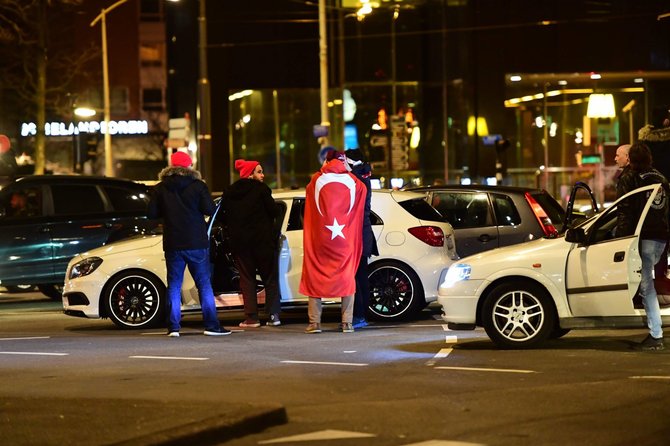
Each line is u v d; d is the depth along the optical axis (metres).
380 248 19.92
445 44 55.00
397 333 18.33
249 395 12.34
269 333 18.64
